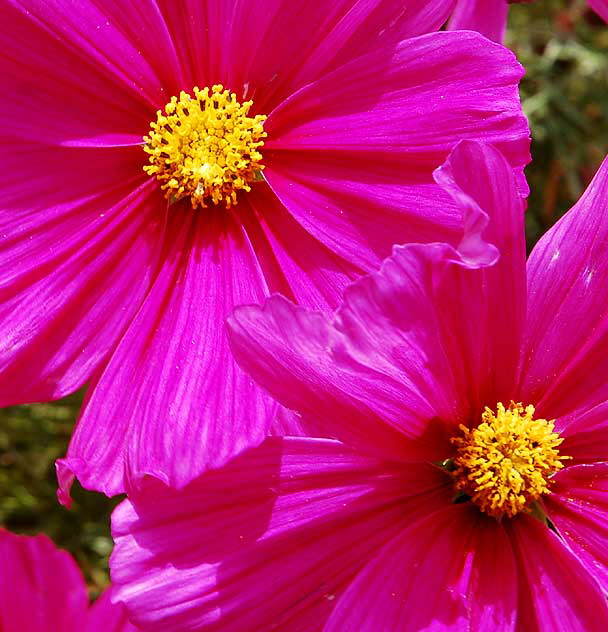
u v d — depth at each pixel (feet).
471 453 0.70
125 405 0.70
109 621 0.74
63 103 0.72
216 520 0.68
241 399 0.68
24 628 0.74
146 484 0.68
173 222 0.74
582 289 0.71
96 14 0.72
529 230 1.05
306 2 0.72
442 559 0.69
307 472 0.69
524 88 1.09
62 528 0.97
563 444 0.72
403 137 0.71
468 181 0.66
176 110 0.73
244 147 0.73
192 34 0.73
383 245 0.71
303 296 0.72
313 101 0.72
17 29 0.71
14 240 0.71
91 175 0.73
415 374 0.68
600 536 0.70
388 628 0.67
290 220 0.73
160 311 0.72
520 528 0.70
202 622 0.67
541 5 1.11
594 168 1.04
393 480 0.70
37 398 0.71
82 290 0.71
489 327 0.69
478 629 0.68
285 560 0.68
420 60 0.71
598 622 0.67
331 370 0.66
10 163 0.71
